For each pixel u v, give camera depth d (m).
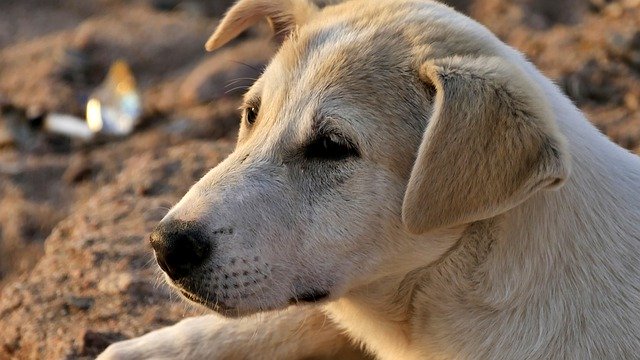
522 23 17.44
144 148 17.34
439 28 7.80
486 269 7.61
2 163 17.41
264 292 7.48
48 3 22.81
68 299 10.34
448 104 7.09
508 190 6.94
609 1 17.72
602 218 7.72
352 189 7.50
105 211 12.37
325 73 7.72
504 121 6.98
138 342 8.94
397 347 8.23
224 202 7.41
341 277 7.61
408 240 7.58
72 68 19.73
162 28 20.50
